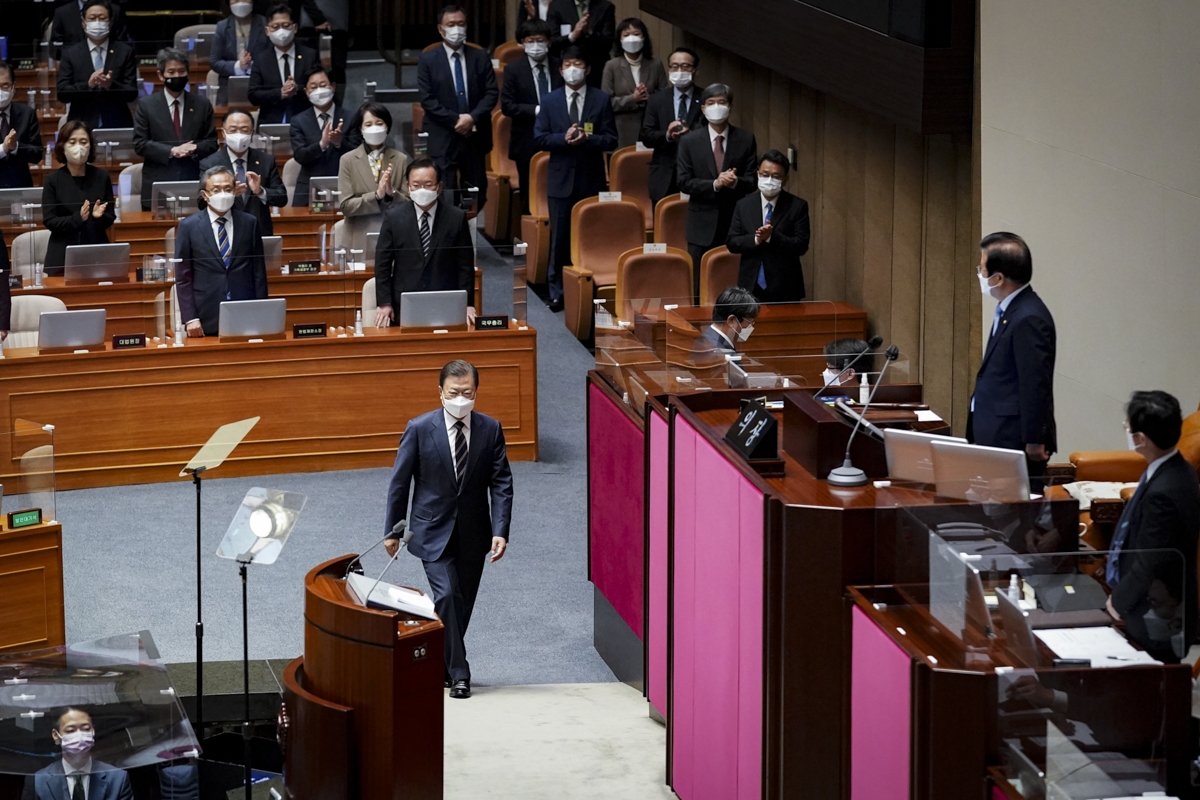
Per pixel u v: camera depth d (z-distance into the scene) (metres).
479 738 27.39
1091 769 17.16
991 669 17.91
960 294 39.03
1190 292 30.11
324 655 22.80
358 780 22.75
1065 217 33.91
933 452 20.52
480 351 41.75
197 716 26.19
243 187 41.47
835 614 20.30
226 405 40.66
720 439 23.38
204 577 35.03
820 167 47.00
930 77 36.97
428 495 29.47
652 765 26.44
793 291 42.25
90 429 39.84
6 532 29.88
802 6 43.75
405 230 41.56
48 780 22.34
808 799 20.80
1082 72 32.94
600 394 31.89
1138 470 28.36
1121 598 18.34
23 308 40.03
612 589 31.30
